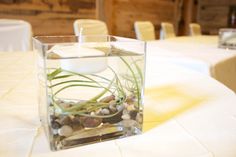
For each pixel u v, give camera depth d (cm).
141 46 35
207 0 442
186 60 95
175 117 42
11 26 124
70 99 33
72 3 244
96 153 31
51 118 31
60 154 31
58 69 32
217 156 31
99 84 34
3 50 122
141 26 214
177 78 68
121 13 290
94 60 33
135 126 36
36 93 54
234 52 117
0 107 46
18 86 59
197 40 190
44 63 31
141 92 36
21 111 44
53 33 236
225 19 425
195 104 48
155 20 348
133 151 31
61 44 32
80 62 32
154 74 73
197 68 91
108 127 34
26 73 72
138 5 312
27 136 35
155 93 55
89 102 33
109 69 34
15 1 205
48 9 227
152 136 35
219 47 137
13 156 30
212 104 48
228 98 52
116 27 288
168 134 36
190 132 37
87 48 34
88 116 33
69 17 245
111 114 34
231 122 40
